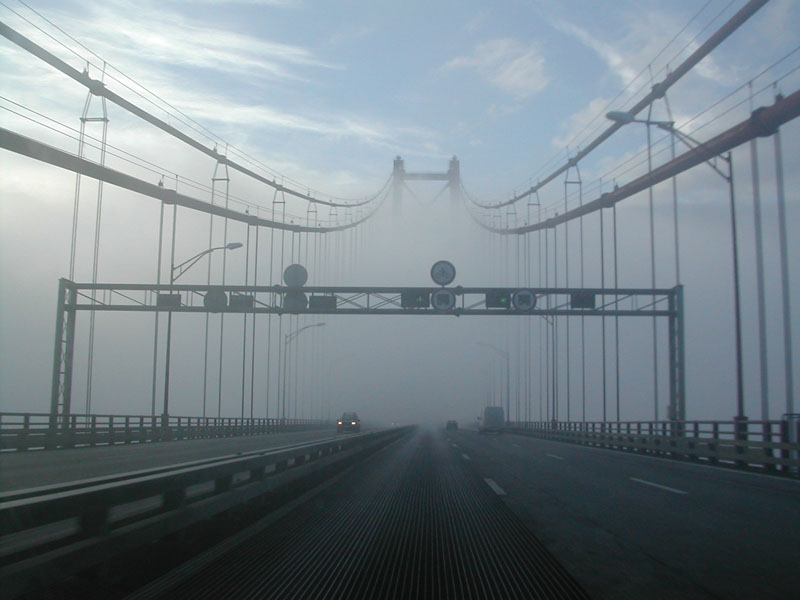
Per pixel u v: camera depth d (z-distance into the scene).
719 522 9.27
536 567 6.61
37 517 4.38
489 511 10.23
